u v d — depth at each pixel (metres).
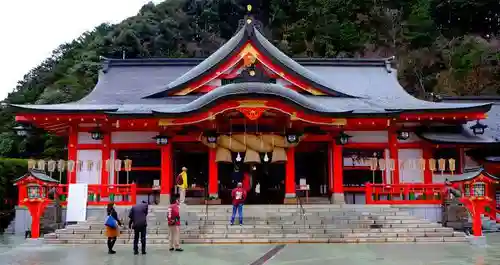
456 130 24.52
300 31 67.94
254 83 19.91
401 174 23.42
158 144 21.67
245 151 21.84
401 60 58.91
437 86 55.28
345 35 64.81
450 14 68.31
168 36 73.62
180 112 20.16
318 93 24.00
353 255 12.79
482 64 55.97
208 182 24.05
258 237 16.27
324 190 24.22
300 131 21.72
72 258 12.39
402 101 24.86
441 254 13.02
